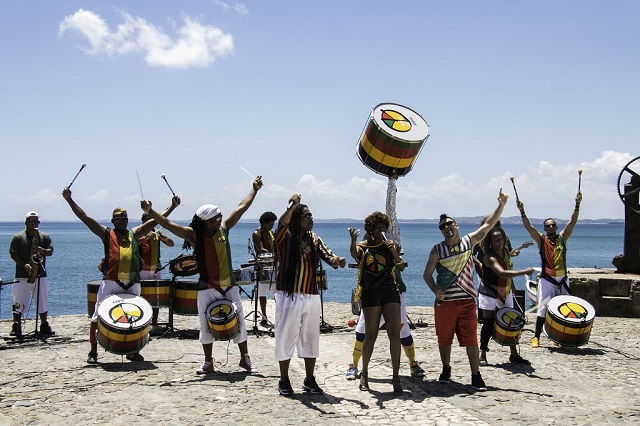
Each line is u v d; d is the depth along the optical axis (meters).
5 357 9.88
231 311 8.62
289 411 7.04
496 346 11.01
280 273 7.70
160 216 8.51
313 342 7.75
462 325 8.07
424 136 9.98
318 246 7.80
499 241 9.32
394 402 7.39
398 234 10.07
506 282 9.60
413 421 6.70
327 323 13.45
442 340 8.24
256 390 7.90
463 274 8.10
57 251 85.00
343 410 7.08
